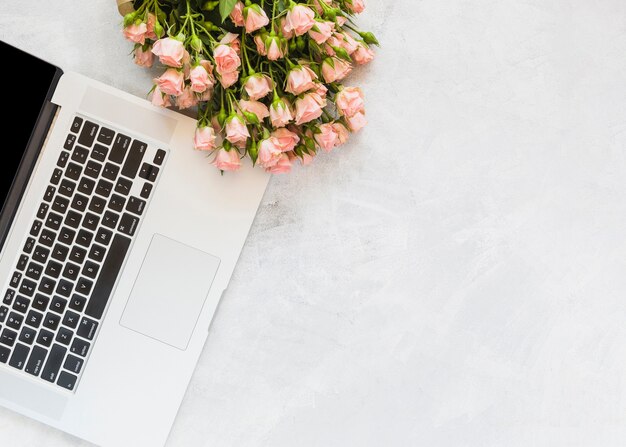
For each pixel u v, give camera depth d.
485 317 0.95
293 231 0.94
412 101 0.94
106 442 0.91
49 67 0.88
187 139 0.90
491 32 0.94
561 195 0.95
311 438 0.95
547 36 0.94
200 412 0.95
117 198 0.90
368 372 0.95
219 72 0.75
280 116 0.77
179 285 0.91
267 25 0.79
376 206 0.95
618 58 0.95
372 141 0.94
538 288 0.95
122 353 0.91
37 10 0.93
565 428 0.96
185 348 0.91
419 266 0.95
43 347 0.91
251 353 0.95
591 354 0.96
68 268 0.90
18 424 0.95
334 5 0.84
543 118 0.95
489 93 0.94
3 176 0.89
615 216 0.95
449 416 0.96
